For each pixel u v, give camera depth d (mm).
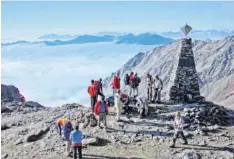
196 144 27250
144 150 26172
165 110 34281
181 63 39219
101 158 24953
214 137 29078
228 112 38062
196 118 32906
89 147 26766
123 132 28938
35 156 25922
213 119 34312
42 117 34219
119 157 25031
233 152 26156
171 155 25312
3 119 35562
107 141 27578
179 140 28016
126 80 37438
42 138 28938
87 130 29469
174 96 38719
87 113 31078
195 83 39031
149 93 37531
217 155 25250
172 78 39406
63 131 25641
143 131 29172
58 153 26250
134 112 33375
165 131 29297
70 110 35469
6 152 26906
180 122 26562
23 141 28812
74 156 24625
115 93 33469
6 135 30578
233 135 29922
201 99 38906
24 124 33250
